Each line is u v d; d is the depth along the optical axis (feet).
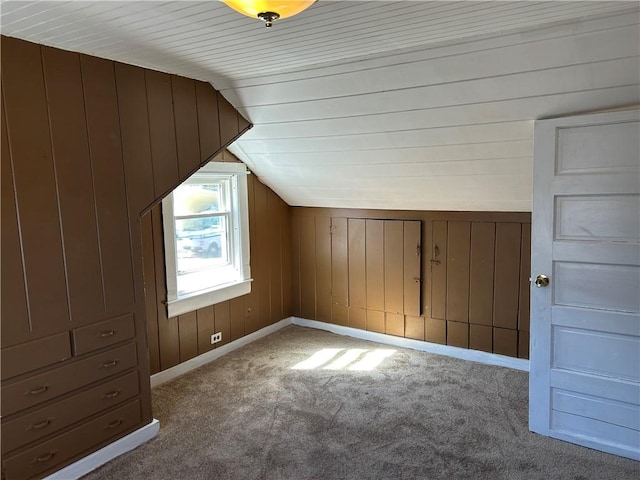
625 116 7.27
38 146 6.93
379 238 13.42
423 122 8.78
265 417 9.54
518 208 11.14
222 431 9.05
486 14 5.75
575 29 6.16
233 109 10.10
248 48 7.12
